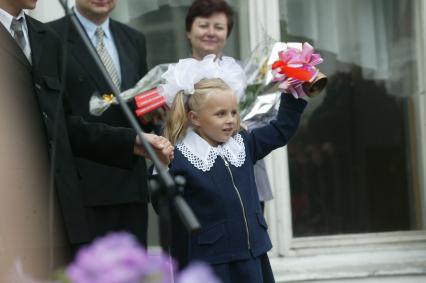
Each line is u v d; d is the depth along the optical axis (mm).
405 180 6488
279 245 6102
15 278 3438
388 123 6488
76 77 4637
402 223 6484
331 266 6094
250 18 6176
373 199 6488
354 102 6496
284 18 6367
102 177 4609
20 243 3701
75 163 4336
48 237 3850
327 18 6434
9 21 3973
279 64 4387
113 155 4203
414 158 6496
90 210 4605
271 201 6086
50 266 3707
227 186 4207
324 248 6223
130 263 2119
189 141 4305
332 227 6402
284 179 6121
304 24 6387
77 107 4637
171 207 4184
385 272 6117
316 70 4375
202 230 4172
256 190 4395
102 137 4172
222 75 4512
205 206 4188
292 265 6059
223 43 5375
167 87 4402
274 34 6176
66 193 3988
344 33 6465
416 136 6477
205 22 5309
